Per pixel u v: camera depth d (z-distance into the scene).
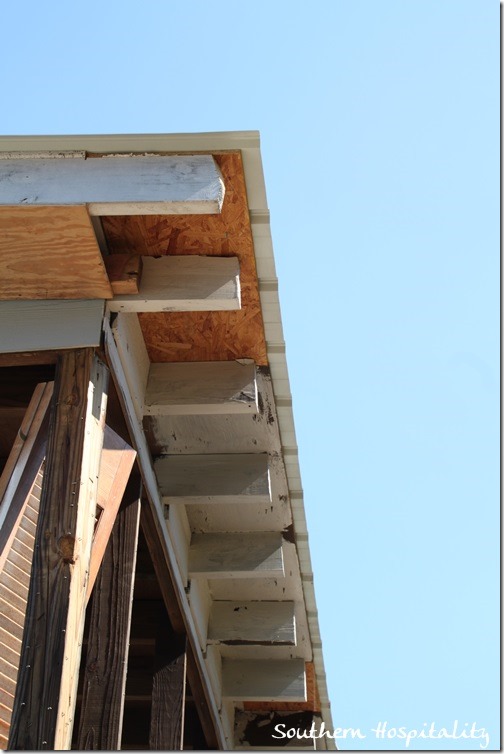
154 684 4.49
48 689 2.43
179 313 3.62
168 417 4.14
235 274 3.32
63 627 2.52
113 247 3.31
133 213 2.97
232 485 4.27
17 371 3.56
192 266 3.33
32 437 3.32
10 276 3.14
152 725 4.35
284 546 5.00
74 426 2.91
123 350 3.41
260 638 5.30
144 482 3.92
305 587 5.28
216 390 3.80
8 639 2.94
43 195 2.95
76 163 3.01
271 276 3.47
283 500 4.69
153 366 3.89
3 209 2.93
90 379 3.04
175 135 2.98
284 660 5.80
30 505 3.22
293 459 4.40
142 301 3.24
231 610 5.40
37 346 3.09
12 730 2.38
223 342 3.79
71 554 2.64
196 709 5.68
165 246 3.31
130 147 3.00
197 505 4.73
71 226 2.99
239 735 6.22
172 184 2.96
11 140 3.01
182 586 4.66
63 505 2.73
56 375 3.04
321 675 6.01
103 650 3.36
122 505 3.71
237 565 4.83
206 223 3.23
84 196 2.94
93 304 3.18
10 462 3.27
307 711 6.27
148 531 4.18
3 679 2.86
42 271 3.12
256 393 3.79
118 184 2.97
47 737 2.36
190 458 4.34
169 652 4.59
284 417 4.16
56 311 3.17
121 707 3.26
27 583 3.08
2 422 3.70
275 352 3.82
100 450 3.02
